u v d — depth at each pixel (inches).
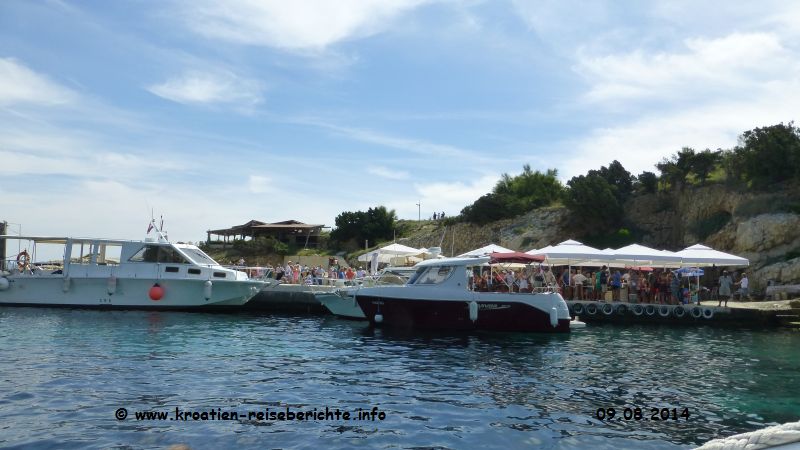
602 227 1862.7
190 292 1018.7
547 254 1090.1
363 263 2185.0
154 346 649.0
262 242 2554.1
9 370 498.3
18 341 661.3
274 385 469.7
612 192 1924.2
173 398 418.0
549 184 2343.8
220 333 776.9
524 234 1921.8
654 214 1838.1
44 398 407.5
